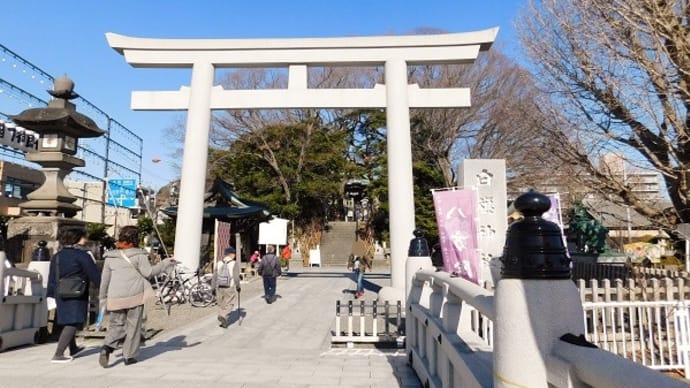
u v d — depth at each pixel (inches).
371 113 1279.5
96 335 296.5
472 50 514.9
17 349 257.6
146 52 533.6
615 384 52.2
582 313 73.3
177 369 216.1
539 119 460.1
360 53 524.7
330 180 1272.1
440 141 1104.8
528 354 71.6
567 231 702.5
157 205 1202.0
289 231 1280.8
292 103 526.0
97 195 1502.2
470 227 303.7
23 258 395.9
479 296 109.7
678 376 241.8
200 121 524.4
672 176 326.3
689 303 248.7
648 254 916.6
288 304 474.3
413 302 225.1
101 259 452.4
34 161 422.3
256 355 255.4
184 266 500.1
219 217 912.3
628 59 311.3
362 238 1315.2
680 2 301.4
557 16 367.6
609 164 405.4
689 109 304.0
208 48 534.0
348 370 217.6
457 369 120.2
